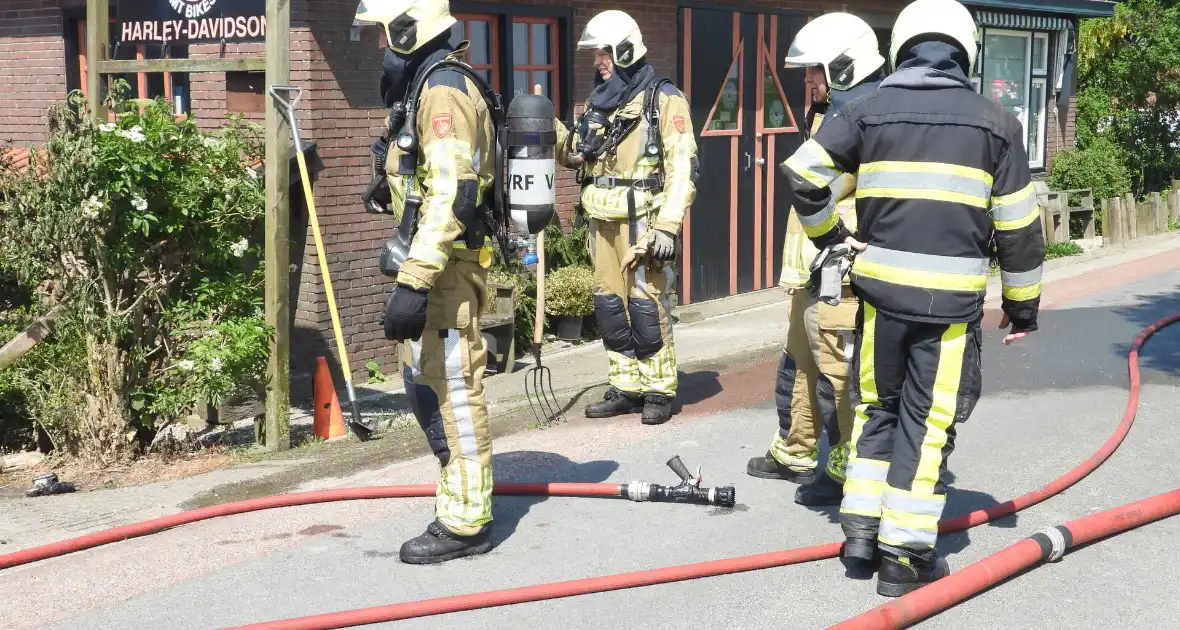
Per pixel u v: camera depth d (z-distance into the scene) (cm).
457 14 932
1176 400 719
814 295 436
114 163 635
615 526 511
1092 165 1638
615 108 685
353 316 878
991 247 426
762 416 706
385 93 471
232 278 689
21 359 686
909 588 426
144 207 639
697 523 513
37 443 734
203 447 711
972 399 420
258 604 436
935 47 418
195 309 674
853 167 423
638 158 681
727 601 429
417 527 516
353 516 534
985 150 404
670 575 445
